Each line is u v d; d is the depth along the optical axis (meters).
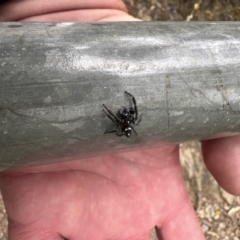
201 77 0.10
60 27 0.09
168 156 0.14
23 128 0.08
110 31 0.09
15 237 0.12
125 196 0.13
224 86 0.10
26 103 0.08
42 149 0.09
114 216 0.13
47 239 0.12
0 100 0.08
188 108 0.10
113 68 0.09
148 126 0.10
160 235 0.14
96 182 0.13
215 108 0.10
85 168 0.13
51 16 0.15
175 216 0.14
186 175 0.22
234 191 0.14
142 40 0.09
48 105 0.08
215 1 0.24
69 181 0.13
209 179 0.22
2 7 0.15
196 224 0.14
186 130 0.10
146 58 0.09
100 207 0.13
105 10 0.16
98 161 0.13
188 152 0.22
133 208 0.13
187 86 0.10
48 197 0.12
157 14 0.23
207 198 0.22
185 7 0.23
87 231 0.13
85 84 0.09
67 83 0.08
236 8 0.23
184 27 0.10
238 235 0.21
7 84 0.08
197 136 0.11
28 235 0.12
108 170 0.13
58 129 0.09
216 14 0.23
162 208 0.14
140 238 0.13
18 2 0.15
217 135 0.11
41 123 0.08
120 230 0.13
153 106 0.09
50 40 0.09
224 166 0.14
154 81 0.09
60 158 0.09
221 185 0.14
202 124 0.10
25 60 0.08
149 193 0.14
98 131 0.09
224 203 0.22
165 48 0.10
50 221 0.12
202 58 0.10
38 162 0.09
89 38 0.09
